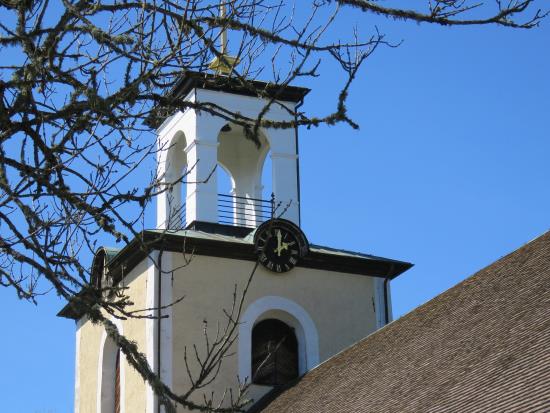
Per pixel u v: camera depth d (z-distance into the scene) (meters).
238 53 14.09
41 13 13.21
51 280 12.72
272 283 43.94
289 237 44.41
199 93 45.62
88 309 13.00
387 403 30.33
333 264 45.16
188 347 41.47
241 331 42.59
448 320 33.19
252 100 46.50
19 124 13.26
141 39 13.47
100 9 13.41
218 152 47.94
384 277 45.97
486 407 24.55
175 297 41.94
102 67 13.45
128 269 43.59
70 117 13.51
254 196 47.50
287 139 46.97
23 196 13.05
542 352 25.28
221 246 43.06
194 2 13.66
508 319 29.36
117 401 45.06
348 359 37.84
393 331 36.59
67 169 13.42
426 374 30.23
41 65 13.09
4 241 12.85
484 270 35.00
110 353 45.88
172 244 42.31
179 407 40.47
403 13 13.55
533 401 22.92
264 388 42.47
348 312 44.81
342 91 14.07
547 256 31.69
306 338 43.72
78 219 13.20
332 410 33.62
